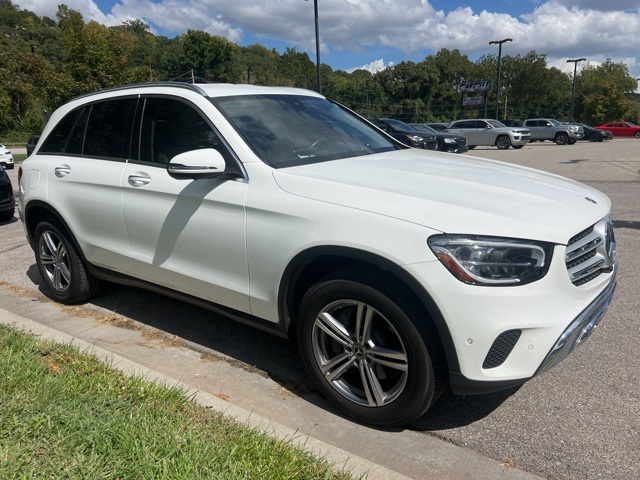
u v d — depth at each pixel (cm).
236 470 230
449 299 253
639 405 311
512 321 252
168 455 235
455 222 260
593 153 2331
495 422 301
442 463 267
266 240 308
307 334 307
